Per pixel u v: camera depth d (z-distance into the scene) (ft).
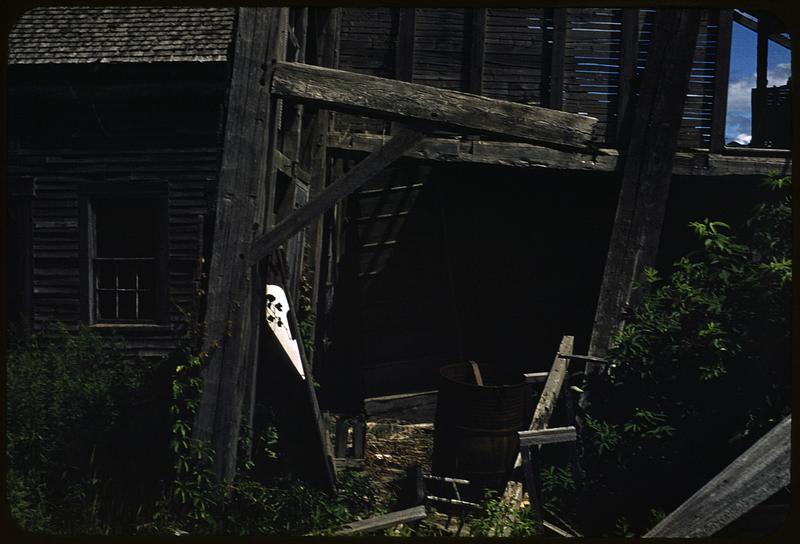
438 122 16.56
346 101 16.30
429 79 27.17
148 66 25.75
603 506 17.30
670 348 18.37
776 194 19.95
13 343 23.52
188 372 15.96
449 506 18.63
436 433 20.83
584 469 19.44
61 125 26.61
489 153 26.58
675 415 17.87
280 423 18.62
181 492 14.73
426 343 29.30
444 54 27.17
